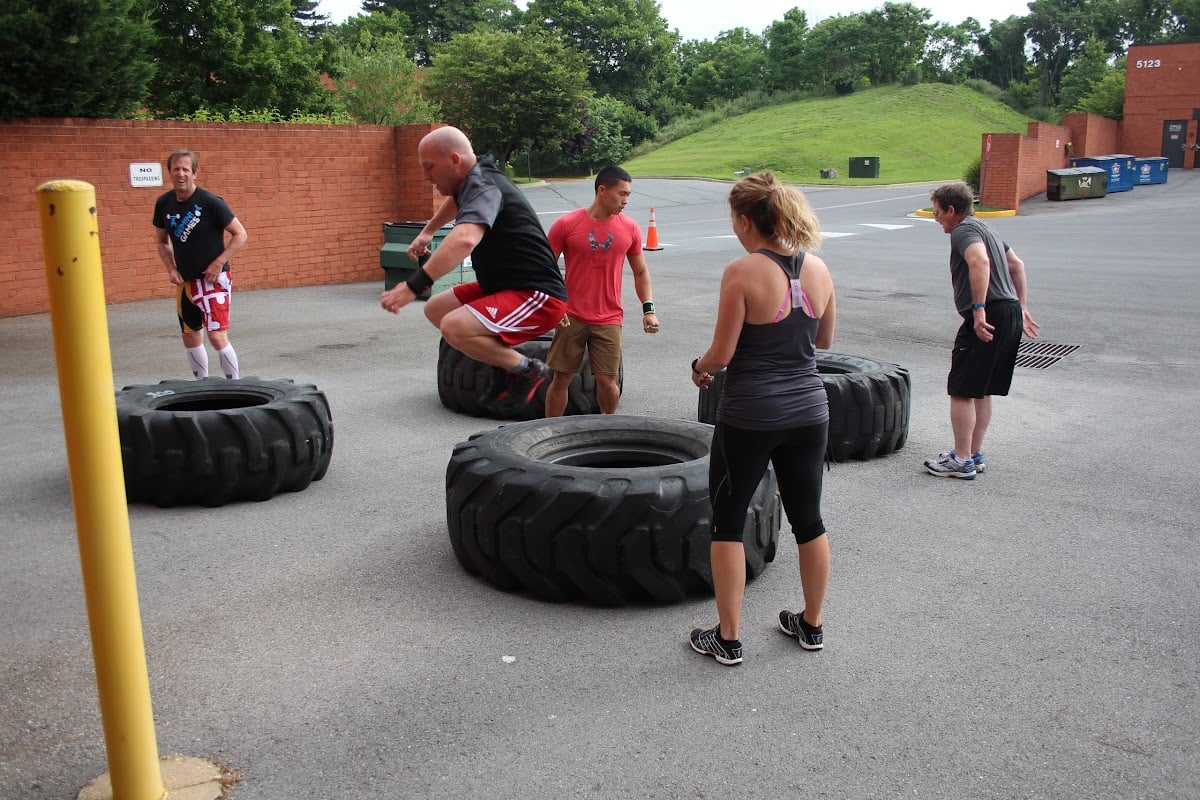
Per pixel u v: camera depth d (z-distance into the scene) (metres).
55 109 12.20
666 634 3.91
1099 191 31.70
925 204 32.78
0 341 10.36
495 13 82.31
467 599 4.24
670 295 13.65
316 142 14.64
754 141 60.41
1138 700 3.38
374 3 77.06
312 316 12.15
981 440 6.03
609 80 78.56
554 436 5.04
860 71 79.94
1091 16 90.88
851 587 4.36
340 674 3.58
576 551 4.06
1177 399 7.95
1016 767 2.99
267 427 5.46
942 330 11.05
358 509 5.41
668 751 3.09
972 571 4.54
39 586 4.35
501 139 49.91
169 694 3.43
